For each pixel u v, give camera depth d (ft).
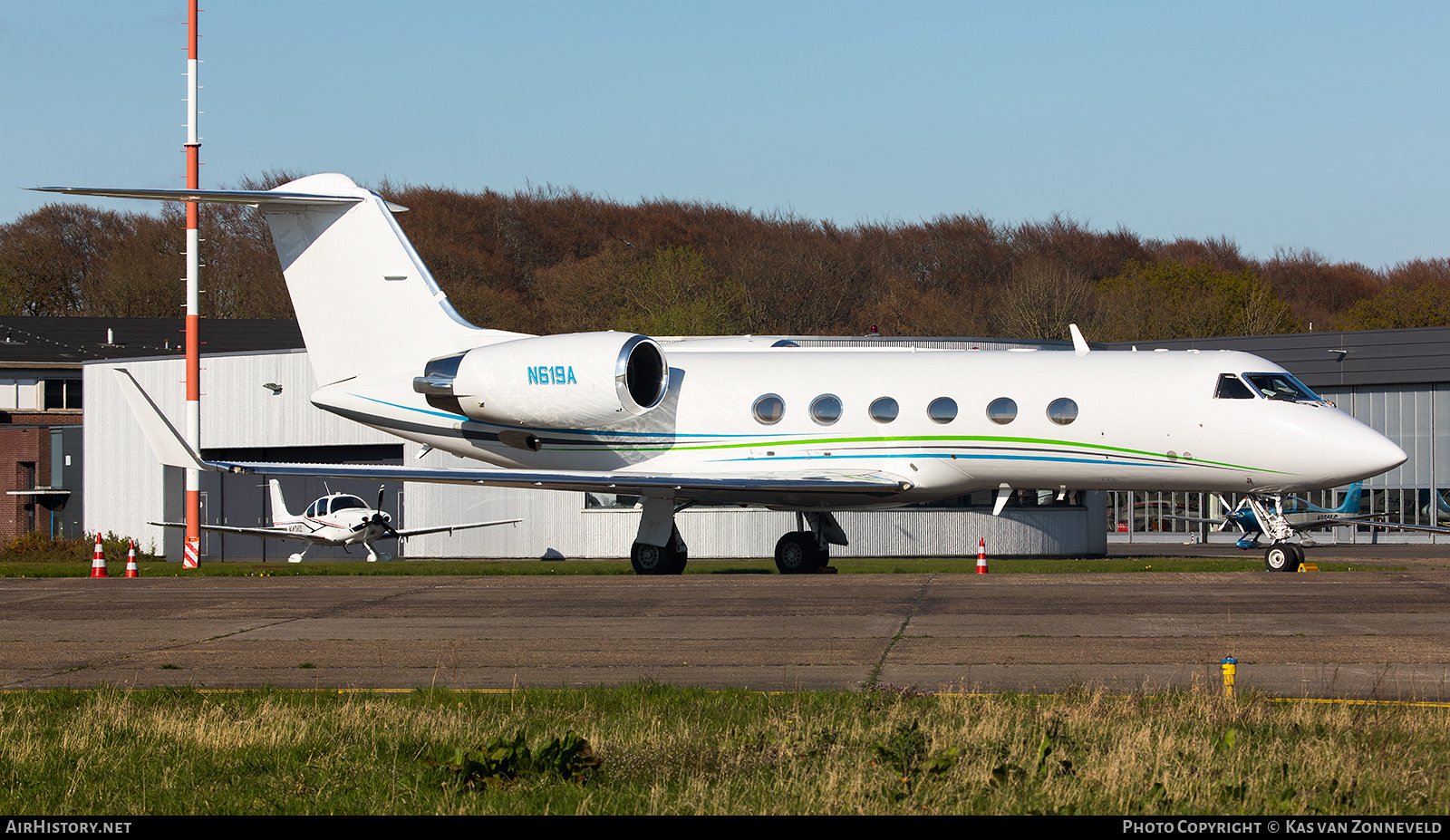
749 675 139.33
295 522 369.30
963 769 95.35
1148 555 392.68
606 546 397.19
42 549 441.27
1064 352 272.51
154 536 446.60
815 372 277.23
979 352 278.46
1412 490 484.33
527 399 276.41
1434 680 130.11
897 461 268.62
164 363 444.14
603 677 139.85
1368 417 491.31
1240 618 169.07
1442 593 192.34
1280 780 93.56
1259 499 258.78
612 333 276.41
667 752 102.27
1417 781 92.22
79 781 99.04
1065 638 156.35
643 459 282.77
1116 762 94.73
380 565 327.06
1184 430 249.75
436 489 414.41
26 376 628.69
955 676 136.36
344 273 294.46
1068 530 387.34
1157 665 139.44
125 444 449.48
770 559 377.30
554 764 97.91
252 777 100.68
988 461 263.70
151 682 141.08
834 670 141.18
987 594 199.31
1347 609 175.73
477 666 146.72
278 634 170.71
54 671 148.25
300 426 426.51
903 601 191.83
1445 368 467.52
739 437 277.23
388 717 116.88
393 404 291.99
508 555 406.62
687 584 225.76
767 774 97.71
